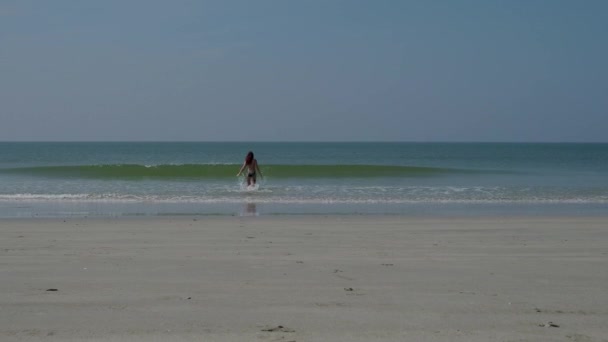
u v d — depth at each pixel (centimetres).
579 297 616
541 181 2739
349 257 873
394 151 11906
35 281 682
